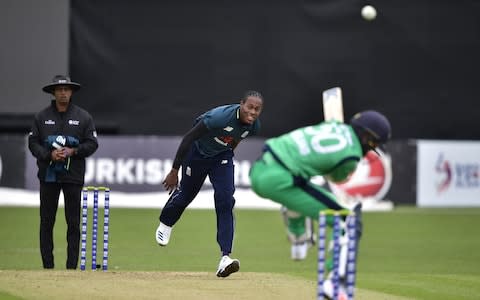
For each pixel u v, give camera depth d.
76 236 38.34
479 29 81.19
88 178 73.88
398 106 81.12
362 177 75.00
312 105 80.62
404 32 80.81
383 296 32.50
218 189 34.09
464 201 77.56
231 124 32.59
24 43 80.69
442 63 81.19
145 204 74.19
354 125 26.16
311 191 26.38
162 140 74.56
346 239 25.88
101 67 80.00
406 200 76.25
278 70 80.44
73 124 38.19
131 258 46.94
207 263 45.75
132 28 80.19
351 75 80.69
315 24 80.44
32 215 66.75
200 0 80.25
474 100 81.44
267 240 57.22
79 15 80.06
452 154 77.19
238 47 80.38
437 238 60.44
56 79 37.81
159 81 80.38
